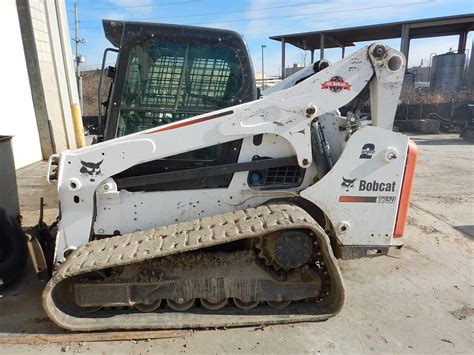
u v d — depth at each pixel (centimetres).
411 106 2005
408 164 308
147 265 278
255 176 308
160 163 299
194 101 305
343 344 264
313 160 306
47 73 841
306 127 292
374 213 300
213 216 294
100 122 336
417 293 335
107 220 297
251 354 254
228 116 286
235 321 278
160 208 300
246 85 305
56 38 890
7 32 720
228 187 303
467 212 558
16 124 738
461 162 959
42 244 329
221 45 300
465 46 2381
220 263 281
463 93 2242
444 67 2459
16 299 320
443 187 704
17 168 736
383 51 287
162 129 284
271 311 288
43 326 281
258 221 267
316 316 284
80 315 279
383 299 324
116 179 292
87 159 283
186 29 295
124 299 277
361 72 291
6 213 339
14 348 259
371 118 313
